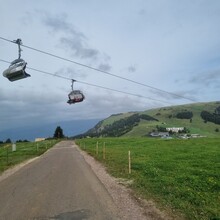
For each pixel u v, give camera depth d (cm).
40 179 2348
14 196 1730
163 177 2158
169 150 4784
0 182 2306
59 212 1359
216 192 1684
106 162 3453
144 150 5022
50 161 3969
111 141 8875
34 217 1297
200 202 1452
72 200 1572
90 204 1480
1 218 1296
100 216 1282
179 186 1842
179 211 1323
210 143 6109
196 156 3716
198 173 2342
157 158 3612
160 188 1802
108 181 2158
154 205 1440
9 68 1914
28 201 1587
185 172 2423
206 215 1252
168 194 1648
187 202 1465
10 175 2703
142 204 1466
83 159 4091
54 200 1586
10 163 3828
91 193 1733
